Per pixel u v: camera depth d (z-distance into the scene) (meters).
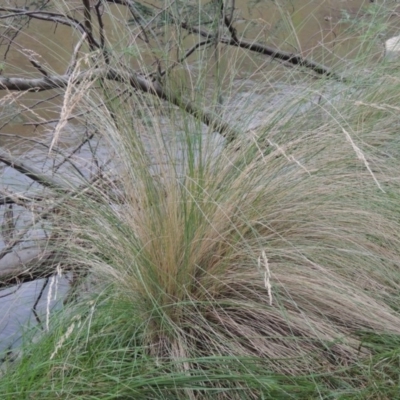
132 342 2.79
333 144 3.14
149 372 2.52
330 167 3.12
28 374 2.52
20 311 3.56
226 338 2.75
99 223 2.91
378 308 2.77
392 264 3.00
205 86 3.27
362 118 3.48
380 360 2.68
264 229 2.96
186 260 2.77
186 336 2.78
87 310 2.80
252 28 4.48
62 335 2.57
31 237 3.36
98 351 2.70
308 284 2.79
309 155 3.12
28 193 3.30
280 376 2.56
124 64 3.39
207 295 2.84
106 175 3.18
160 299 2.79
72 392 2.49
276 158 3.00
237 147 3.09
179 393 2.56
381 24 3.91
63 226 3.08
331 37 4.56
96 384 2.51
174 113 3.10
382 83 3.67
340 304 2.83
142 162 2.88
